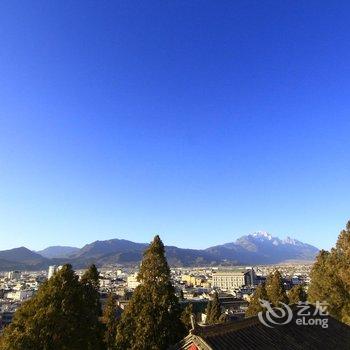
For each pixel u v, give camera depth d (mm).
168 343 35719
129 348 36062
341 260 59062
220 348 23406
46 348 29969
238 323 27609
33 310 31500
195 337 23828
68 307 31875
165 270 38719
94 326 35438
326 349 29578
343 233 60375
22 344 29234
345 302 55594
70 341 31266
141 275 38781
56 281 32656
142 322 36312
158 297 37406
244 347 24797
